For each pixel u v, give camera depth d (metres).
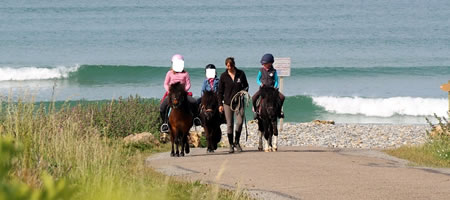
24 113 11.68
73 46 69.12
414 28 83.56
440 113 42.03
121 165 13.03
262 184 11.41
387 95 47.84
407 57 64.00
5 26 83.25
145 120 23.64
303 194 10.32
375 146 26.08
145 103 26.08
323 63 60.66
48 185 2.35
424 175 12.66
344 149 20.31
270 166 14.05
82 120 20.61
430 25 86.06
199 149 20.55
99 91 48.28
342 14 97.06
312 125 32.31
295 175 12.54
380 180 11.85
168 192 8.99
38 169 8.32
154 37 75.19
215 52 66.06
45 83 51.41
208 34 77.44
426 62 61.06
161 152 19.67
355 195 10.20
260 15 95.38
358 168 13.84
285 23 87.19
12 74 52.69
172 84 17.11
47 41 71.94
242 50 67.31
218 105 18.31
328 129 31.11
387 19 92.12
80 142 12.82
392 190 10.66
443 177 12.37
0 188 2.20
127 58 62.62
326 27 83.94
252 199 9.73
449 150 18.09
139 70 54.69
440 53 66.31
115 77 54.12
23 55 63.25
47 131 12.18
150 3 108.75
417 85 51.53
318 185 11.25
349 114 43.03
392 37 76.62
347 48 69.38
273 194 10.27
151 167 14.16
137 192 7.54
